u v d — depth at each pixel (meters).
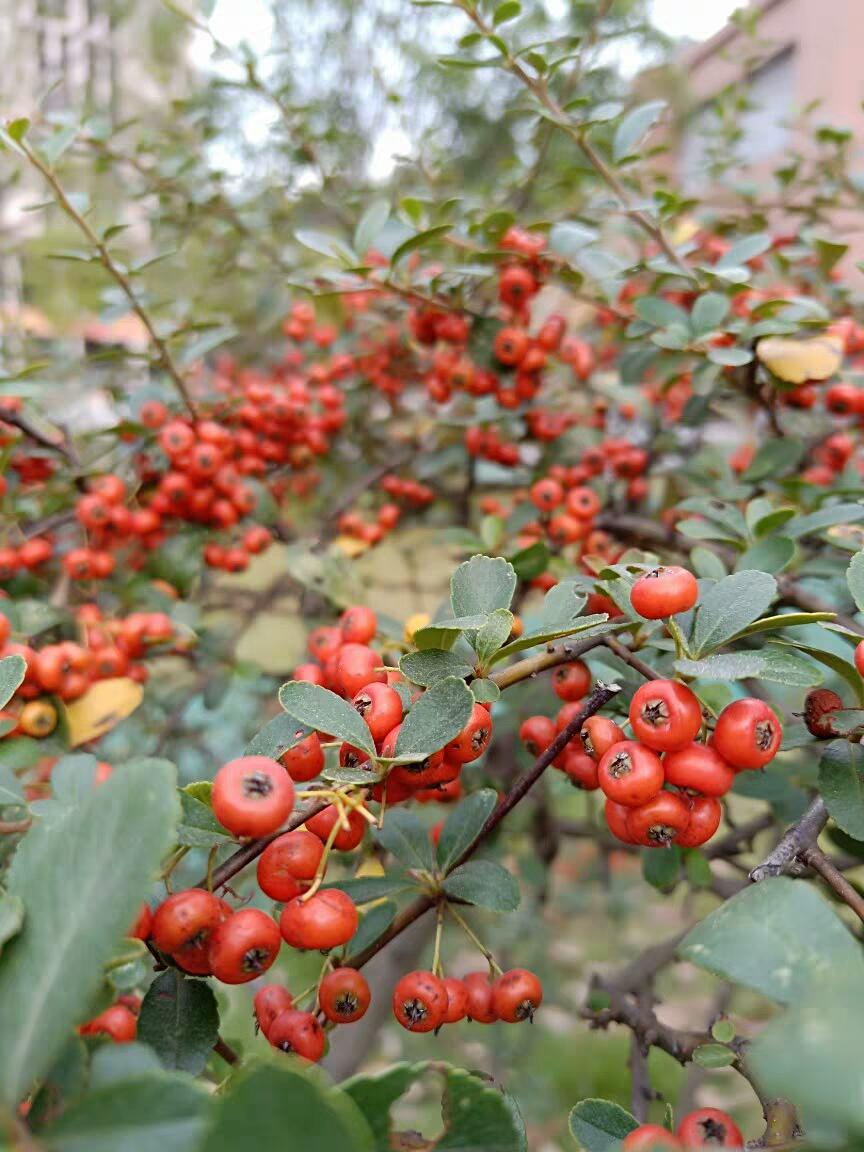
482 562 0.10
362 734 0.08
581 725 0.09
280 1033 0.09
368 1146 0.05
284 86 0.24
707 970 0.06
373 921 0.11
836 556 0.16
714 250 0.21
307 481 0.28
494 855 0.19
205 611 0.25
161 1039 0.08
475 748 0.09
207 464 0.19
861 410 0.19
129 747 0.21
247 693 0.26
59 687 0.13
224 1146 0.05
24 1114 0.06
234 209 0.26
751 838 0.17
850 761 0.09
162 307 0.25
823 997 0.05
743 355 0.15
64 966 0.06
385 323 0.25
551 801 0.26
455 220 0.22
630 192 0.22
